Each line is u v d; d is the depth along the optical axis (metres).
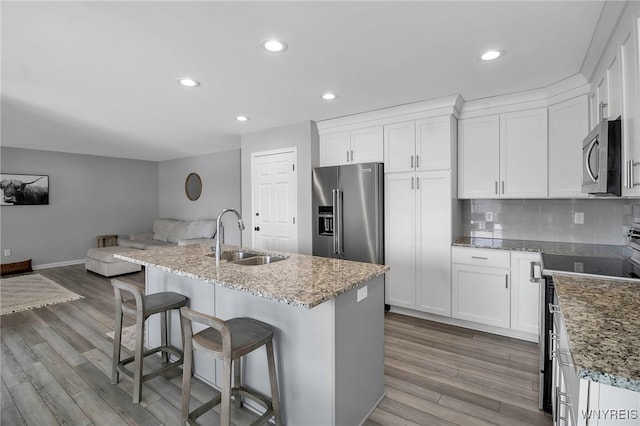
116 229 6.94
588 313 1.15
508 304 2.87
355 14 1.73
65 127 4.25
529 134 2.94
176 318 2.48
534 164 2.91
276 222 4.26
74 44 2.04
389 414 1.92
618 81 1.70
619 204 2.82
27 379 2.30
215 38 1.98
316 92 2.93
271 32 1.91
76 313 3.66
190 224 6.20
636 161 1.44
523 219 3.29
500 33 1.91
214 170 6.30
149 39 1.99
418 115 3.27
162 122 4.00
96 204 6.65
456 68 2.41
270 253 2.69
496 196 3.11
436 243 3.22
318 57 2.23
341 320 1.65
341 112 3.56
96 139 5.03
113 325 3.31
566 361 1.12
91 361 2.56
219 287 2.13
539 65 2.34
